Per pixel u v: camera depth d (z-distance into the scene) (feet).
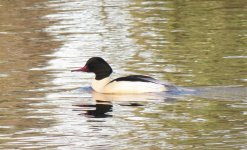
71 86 60.03
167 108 52.49
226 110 51.19
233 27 84.53
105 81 59.47
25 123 49.08
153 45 75.56
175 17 92.17
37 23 89.66
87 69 60.03
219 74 62.13
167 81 60.39
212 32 81.92
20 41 79.41
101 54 71.72
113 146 43.45
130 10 98.17
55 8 100.89
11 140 45.03
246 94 55.62
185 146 43.09
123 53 71.97
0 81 61.46
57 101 55.21
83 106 53.72
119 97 56.85
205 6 100.37
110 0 108.06
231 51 71.61
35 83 60.85
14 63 68.64
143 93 57.62
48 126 48.29
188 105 53.11
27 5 104.06
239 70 63.41
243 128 46.55
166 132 46.19
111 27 86.17
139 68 65.51
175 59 68.80
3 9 101.09
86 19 91.56
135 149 42.73
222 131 46.03
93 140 44.80
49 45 76.64
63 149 42.96
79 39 79.36
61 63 68.23
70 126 48.11
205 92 56.65
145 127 47.57
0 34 83.61
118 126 47.93
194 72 63.26
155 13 95.35
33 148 43.24
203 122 48.29
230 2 103.19
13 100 55.42
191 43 76.23
